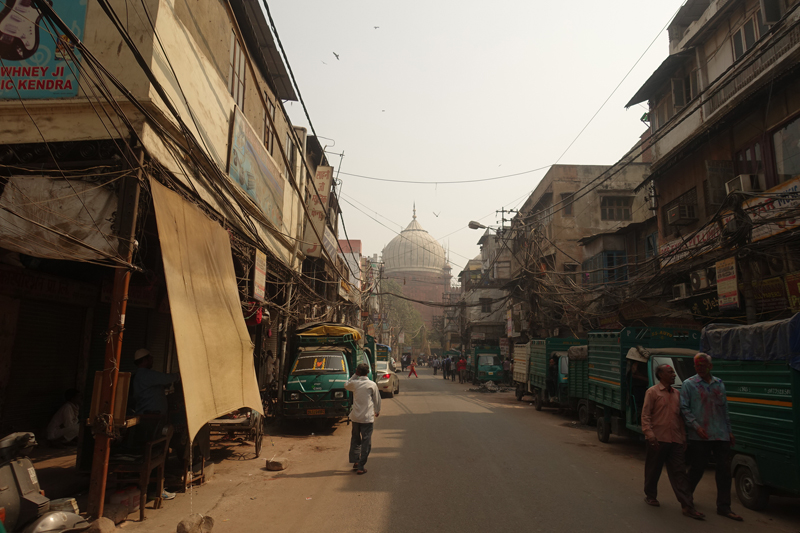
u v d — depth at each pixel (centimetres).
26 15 633
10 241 557
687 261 1284
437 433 1096
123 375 517
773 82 1108
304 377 1162
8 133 620
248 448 923
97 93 615
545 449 931
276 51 1205
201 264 655
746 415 626
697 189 1491
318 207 1722
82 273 938
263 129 1194
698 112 1497
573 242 2730
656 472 584
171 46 673
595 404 1241
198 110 765
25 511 418
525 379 1867
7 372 789
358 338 1355
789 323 560
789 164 1117
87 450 604
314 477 707
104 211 581
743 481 618
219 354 621
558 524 509
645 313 1594
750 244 951
